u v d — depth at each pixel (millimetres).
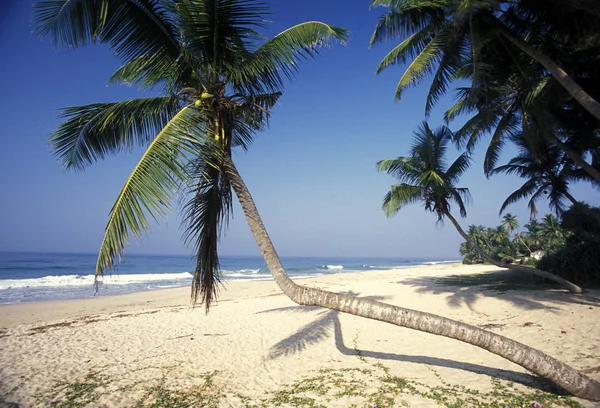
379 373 5516
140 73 4723
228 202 4910
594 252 13312
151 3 4270
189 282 31578
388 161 14211
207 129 4270
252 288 23094
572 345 6098
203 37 4336
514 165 15766
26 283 28828
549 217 41844
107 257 3182
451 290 14117
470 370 5402
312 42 4926
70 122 4414
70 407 4781
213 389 5258
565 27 7637
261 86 5035
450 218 13477
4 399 5094
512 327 7898
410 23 8195
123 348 7910
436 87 9391
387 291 15906
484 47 8422
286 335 8500
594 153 13352
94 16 3996
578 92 6234
